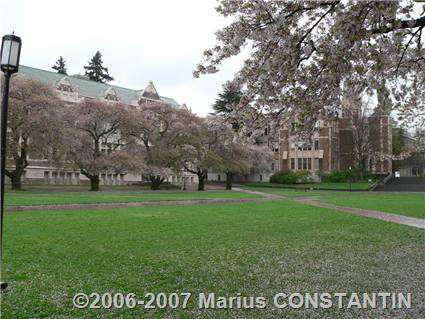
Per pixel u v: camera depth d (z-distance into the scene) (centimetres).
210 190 4956
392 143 6606
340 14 590
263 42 655
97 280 678
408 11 612
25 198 2491
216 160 4575
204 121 4497
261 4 611
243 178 7544
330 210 2042
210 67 686
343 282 675
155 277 702
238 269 763
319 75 664
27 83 3509
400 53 726
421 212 1928
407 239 1110
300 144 778
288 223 1466
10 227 1265
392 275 720
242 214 1811
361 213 1884
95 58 8200
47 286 639
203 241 1065
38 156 3678
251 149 5150
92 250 928
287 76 659
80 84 6444
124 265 788
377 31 611
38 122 3331
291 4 620
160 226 1356
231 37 654
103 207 2152
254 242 1056
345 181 6081
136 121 4184
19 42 641
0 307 539
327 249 963
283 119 724
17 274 708
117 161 4022
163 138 4641
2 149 623
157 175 4466
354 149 6391
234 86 700
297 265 797
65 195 3016
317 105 702
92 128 4141
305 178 6284
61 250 921
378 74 651
